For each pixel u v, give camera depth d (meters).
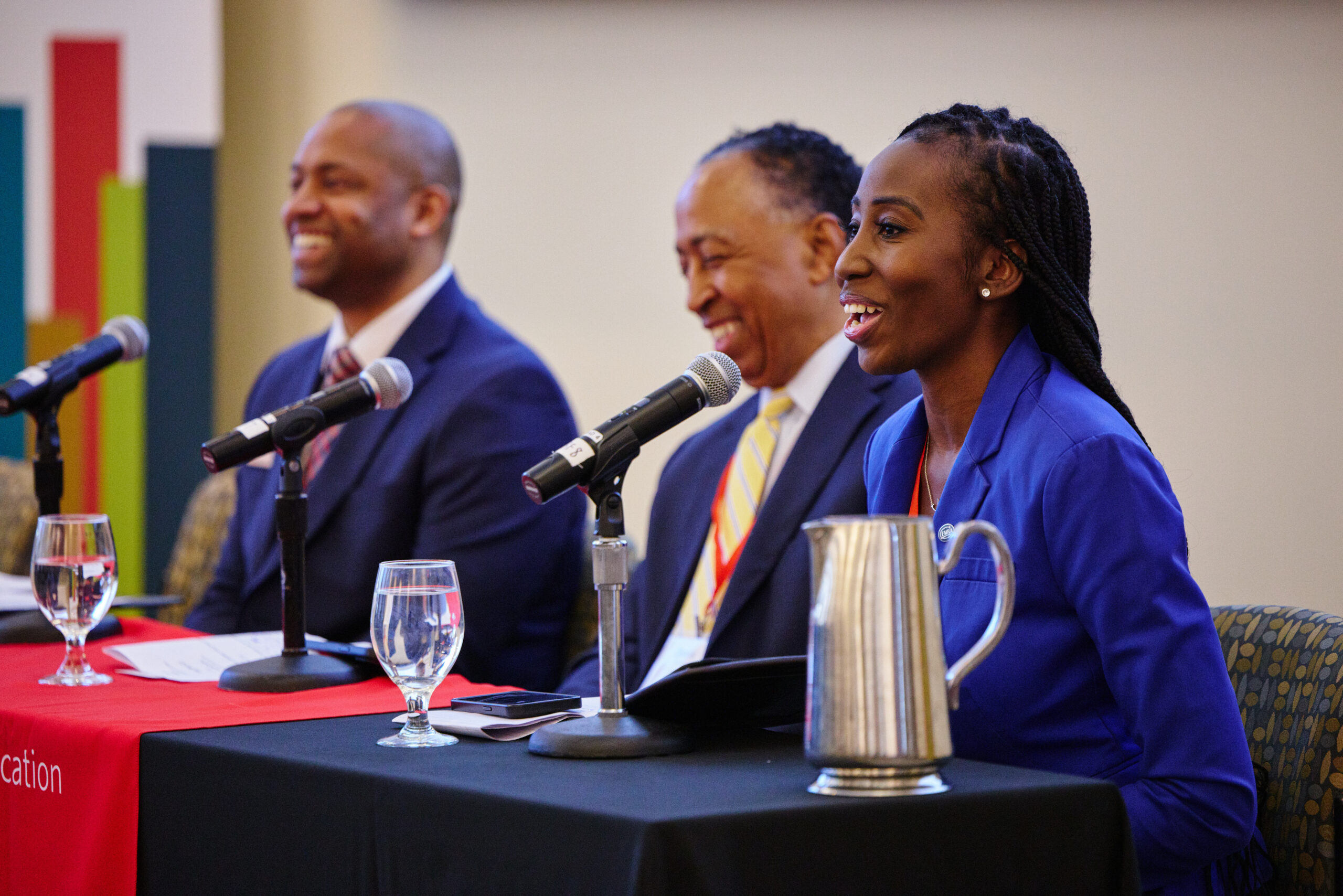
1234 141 9.19
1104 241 9.43
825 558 3.23
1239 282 9.18
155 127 11.71
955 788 3.19
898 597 3.17
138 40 11.73
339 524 7.67
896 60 10.00
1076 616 4.15
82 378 6.46
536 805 3.08
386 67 11.34
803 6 10.22
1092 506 4.04
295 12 11.64
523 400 7.83
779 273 6.62
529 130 10.95
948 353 4.64
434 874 3.28
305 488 7.79
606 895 2.92
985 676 4.20
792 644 5.92
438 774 3.41
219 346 11.86
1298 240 9.09
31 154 11.77
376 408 5.43
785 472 6.21
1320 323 9.03
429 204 8.49
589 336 10.84
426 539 7.52
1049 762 4.16
